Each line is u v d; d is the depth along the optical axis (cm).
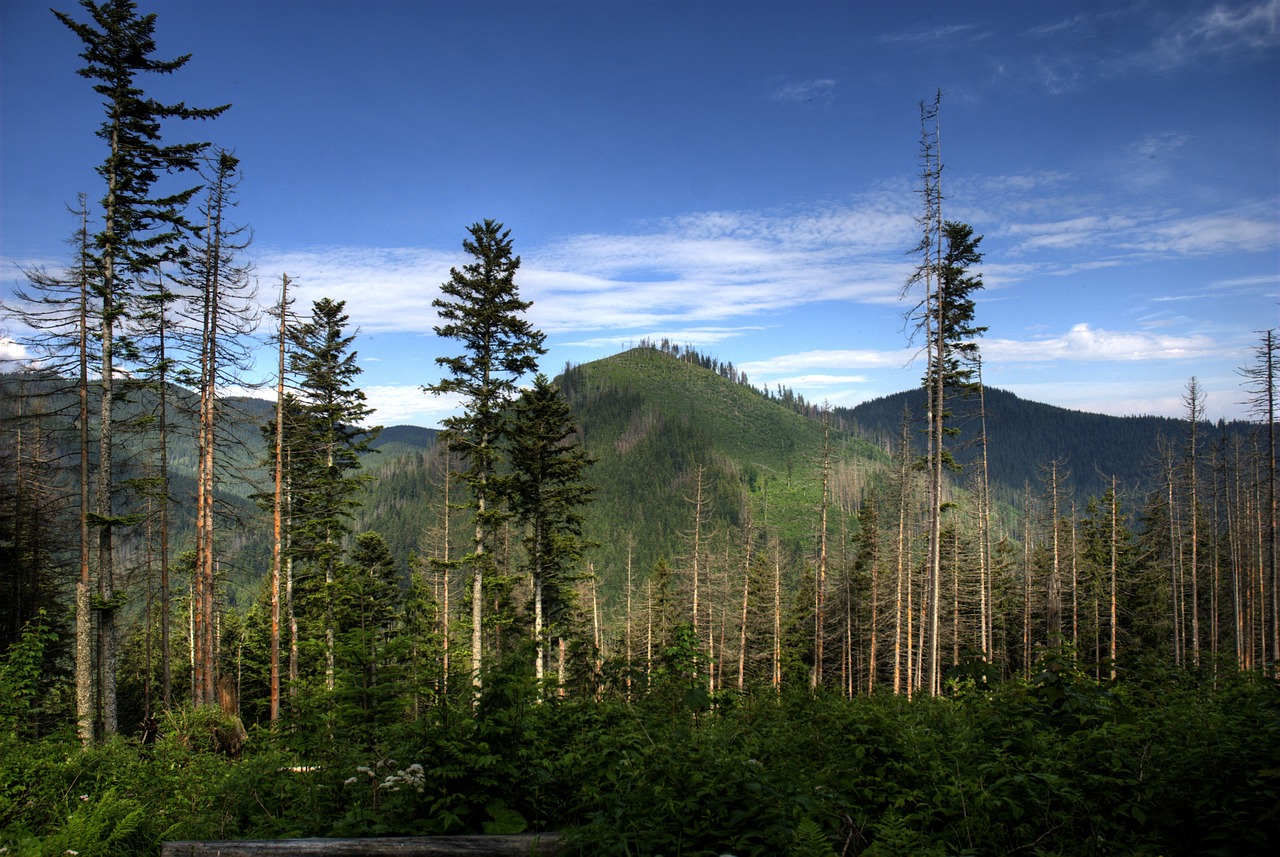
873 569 4369
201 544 2203
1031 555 5066
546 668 2728
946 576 4231
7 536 2592
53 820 742
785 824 480
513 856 521
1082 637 4138
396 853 529
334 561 2755
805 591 5075
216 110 2022
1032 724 665
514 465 2580
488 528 2406
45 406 1891
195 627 2541
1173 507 4162
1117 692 773
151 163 1959
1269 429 3189
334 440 2744
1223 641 4488
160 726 1295
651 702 934
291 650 2608
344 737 812
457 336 2402
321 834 652
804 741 730
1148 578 4516
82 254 1825
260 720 2753
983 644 3419
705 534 4244
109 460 1870
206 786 836
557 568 2748
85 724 1667
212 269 2156
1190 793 516
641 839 484
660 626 3919
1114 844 492
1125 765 574
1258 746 533
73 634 2627
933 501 2408
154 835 705
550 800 620
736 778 521
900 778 602
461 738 634
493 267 2425
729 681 3456
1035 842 502
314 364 2728
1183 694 853
